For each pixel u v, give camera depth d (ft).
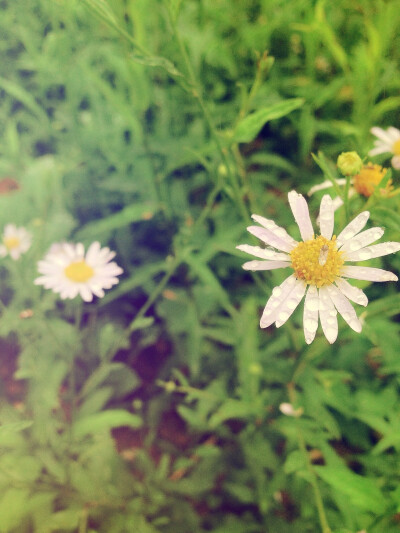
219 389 0.50
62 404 0.54
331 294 0.32
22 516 0.40
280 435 0.46
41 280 0.42
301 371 0.40
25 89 0.75
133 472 0.51
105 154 0.62
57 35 0.57
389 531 0.30
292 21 0.70
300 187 0.64
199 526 0.46
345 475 0.31
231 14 0.75
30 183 0.62
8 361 0.57
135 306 0.61
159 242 0.62
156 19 0.55
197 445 0.53
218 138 0.40
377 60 0.56
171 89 0.62
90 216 0.64
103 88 0.51
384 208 0.33
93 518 0.43
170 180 0.61
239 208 0.42
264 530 0.44
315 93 0.66
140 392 0.57
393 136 0.46
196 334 0.53
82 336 0.53
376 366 0.53
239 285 0.60
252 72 0.69
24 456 0.42
